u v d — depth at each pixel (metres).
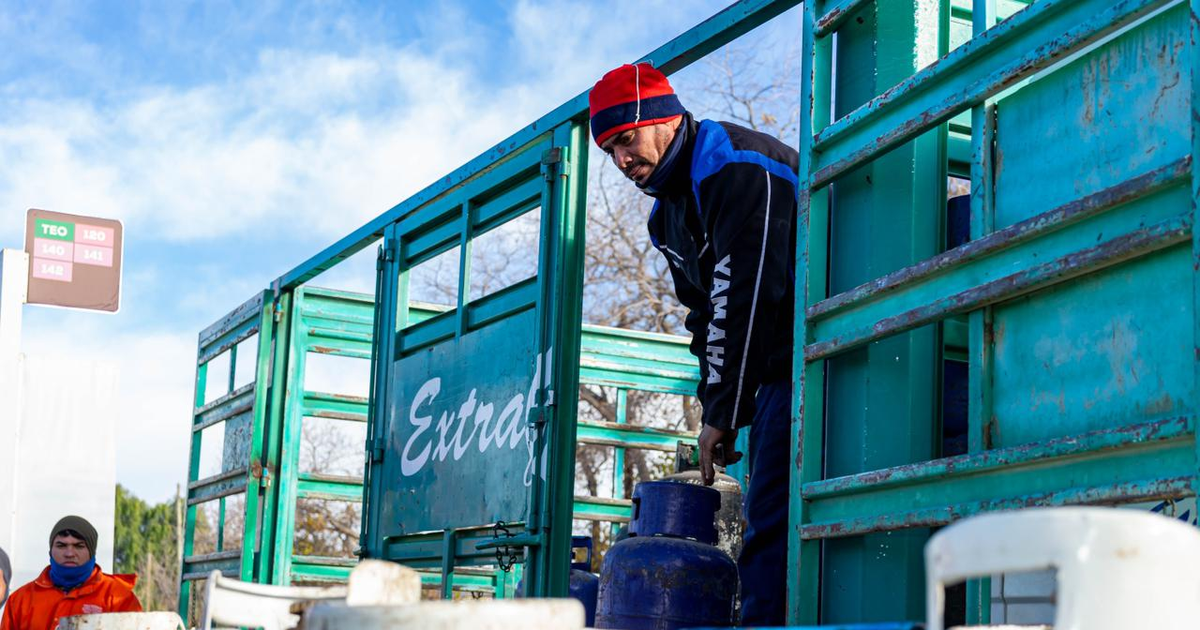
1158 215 2.47
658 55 4.52
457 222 5.84
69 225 7.47
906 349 3.41
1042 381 2.82
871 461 3.40
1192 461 2.29
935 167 3.54
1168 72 2.56
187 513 8.89
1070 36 2.69
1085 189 2.76
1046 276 2.72
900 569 3.27
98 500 7.82
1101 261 2.58
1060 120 2.87
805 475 3.43
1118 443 2.43
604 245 17.62
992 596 3.08
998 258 2.91
